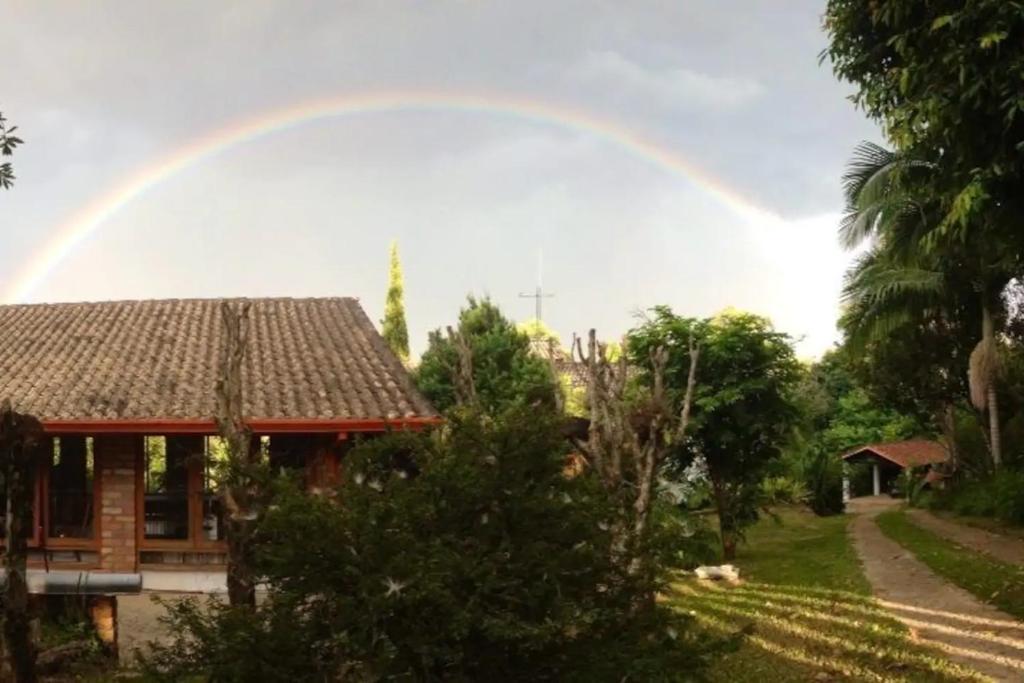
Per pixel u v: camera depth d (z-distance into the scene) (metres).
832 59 10.51
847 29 10.17
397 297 36.69
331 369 14.95
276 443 13.84
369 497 4.54
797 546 18.84
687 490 17.12
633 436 7.32
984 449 27.39
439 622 4.20
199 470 13.70
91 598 10.84
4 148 8.15
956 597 11.30
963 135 9.45
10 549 7.87
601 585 4.76
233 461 5.31
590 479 5.32
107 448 13.68
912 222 18.17
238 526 5.13
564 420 5.23
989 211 10.41
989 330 20.89
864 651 8.68
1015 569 12.79
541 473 4.90
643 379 15.37
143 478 13.77
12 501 7.85
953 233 11.50
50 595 10.94
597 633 4.59
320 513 4.34
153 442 14.70
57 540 13.76
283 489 4.65
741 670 8.12
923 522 21.41
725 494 17.38
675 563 5.17
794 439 18.98
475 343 20.77
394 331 36.28
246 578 5.02
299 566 4.31
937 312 23.09
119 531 13.59
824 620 10.31
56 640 10.29
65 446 14.46
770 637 9.44
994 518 20.19
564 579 4.61
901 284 20.66
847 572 14.04
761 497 17.67
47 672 9.61
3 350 15.79
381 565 4.22
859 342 22.14
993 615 10.10
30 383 14.20
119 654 10.39
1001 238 11.33
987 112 8.98
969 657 8.28
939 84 9.09
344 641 4.16
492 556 4.41
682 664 4.71
